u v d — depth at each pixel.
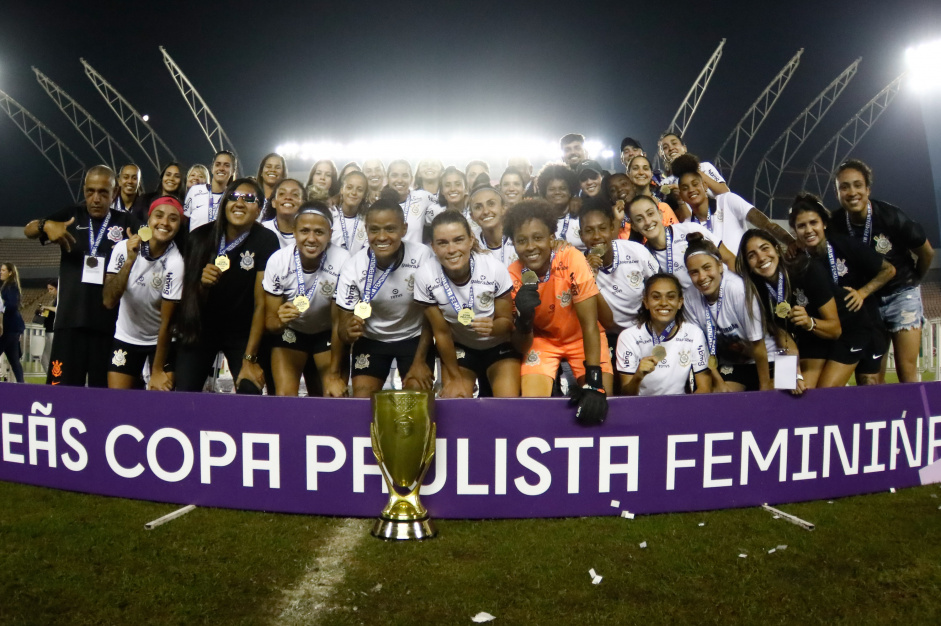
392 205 4.14
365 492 3.46
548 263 4.24
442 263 4.02
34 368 14.18
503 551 2.99
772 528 3.31
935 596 2.53
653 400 3.54
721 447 3.64
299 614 2.38
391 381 9.27
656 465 3.56
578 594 2.55
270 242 4.77
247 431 3.54
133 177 6.42
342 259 4.59
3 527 3.26
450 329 4.39
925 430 4.17
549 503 3.48
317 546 3.05
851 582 2.66
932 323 11.61
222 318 4.75
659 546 3.05
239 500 3.57
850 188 5.21
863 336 4.99
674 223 6.01
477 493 3.46
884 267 5.10
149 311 4.87
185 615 2.37
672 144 7.33
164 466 3.69
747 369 5.04
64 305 5.24
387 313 4.44
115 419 3.79
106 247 5.35
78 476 3.90
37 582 2.63
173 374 4.97
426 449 3.27
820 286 4.75
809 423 3.81
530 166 7.25
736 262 4.84
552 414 3.46
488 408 3.44
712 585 2.63
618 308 4.84
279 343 4.67
